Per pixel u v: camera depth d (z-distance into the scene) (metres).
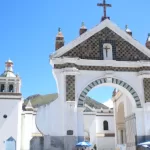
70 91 25.38
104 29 27.69
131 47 27.62
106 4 28.83
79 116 25.39
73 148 24.31
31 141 24.69
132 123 27.62
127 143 29.50
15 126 35.12
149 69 26.94
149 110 26.03
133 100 26.58
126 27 29.70
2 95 35.69
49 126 25.08
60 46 27.12
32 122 43.94
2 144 34.44
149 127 25.70
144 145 23.66
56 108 25.36
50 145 24.53
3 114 35.31
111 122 53.09
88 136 52.19
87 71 26.38
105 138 52.03
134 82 26.91
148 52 27.67
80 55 26.61
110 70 26.64
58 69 25.91
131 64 27.02
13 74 40.38
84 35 27.08
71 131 24.61
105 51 27.19
